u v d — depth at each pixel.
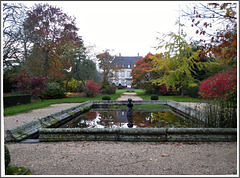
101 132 4.14
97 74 25.11
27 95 13.05
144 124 6.59
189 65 11.83
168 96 19.73
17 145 3.87
